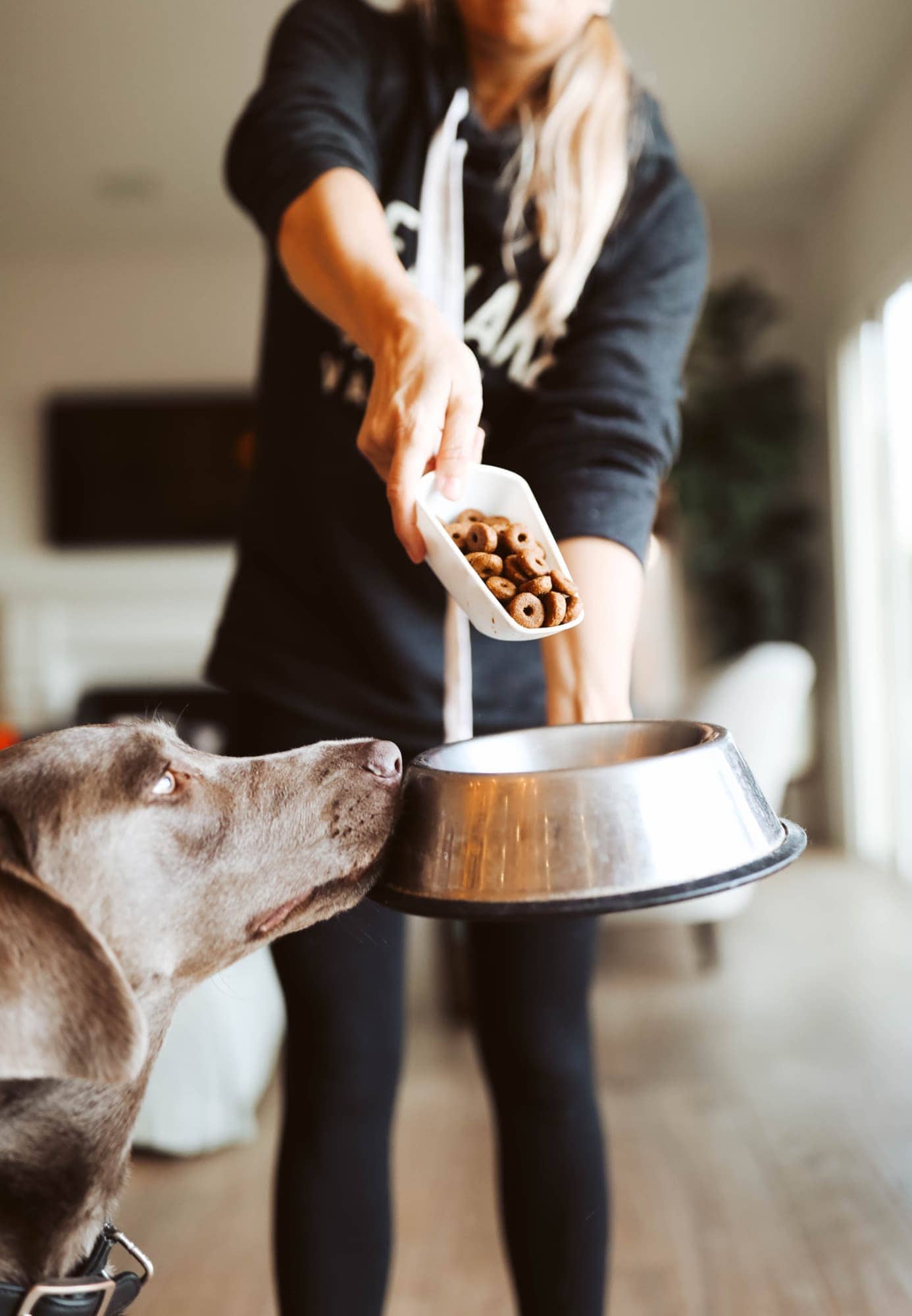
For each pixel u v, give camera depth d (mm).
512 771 1034
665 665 4086
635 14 4160
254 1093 2514
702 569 5945
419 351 1007
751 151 5281
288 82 1296
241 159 1308
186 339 6551
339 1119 1261
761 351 6289
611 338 1273
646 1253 1981
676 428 1291
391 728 1315
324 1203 1244
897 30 4273
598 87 1306
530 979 1286
